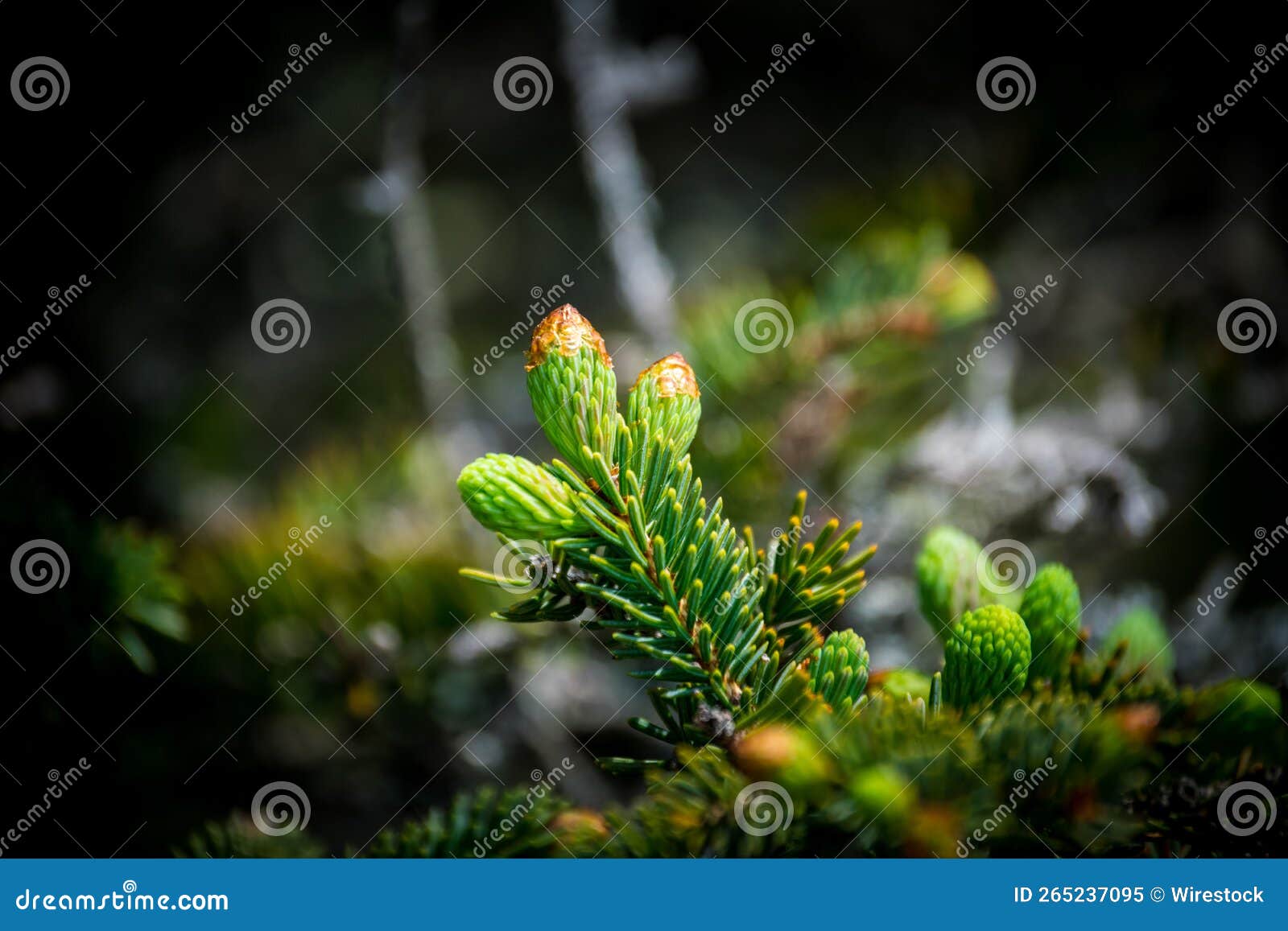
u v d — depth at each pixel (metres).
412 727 0.64
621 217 0.83
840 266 0.65
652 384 0.42
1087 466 0.71
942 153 0.89
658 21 1.01
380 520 0.63
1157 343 0.78
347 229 1.04
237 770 0.59
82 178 0.71
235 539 0.59
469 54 1.05
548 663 0.73
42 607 0.50
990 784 0.39
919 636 0.73
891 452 0.72
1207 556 0.71
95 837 0.54
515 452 0.98
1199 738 0.41
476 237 1.13
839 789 0.39
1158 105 0.73
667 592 0.41
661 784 0.40
